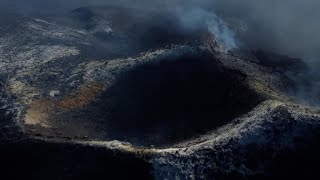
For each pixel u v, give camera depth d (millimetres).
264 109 78188
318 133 72812
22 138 75188
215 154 70812
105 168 69438
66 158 71312
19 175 71438
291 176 70375
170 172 68375
